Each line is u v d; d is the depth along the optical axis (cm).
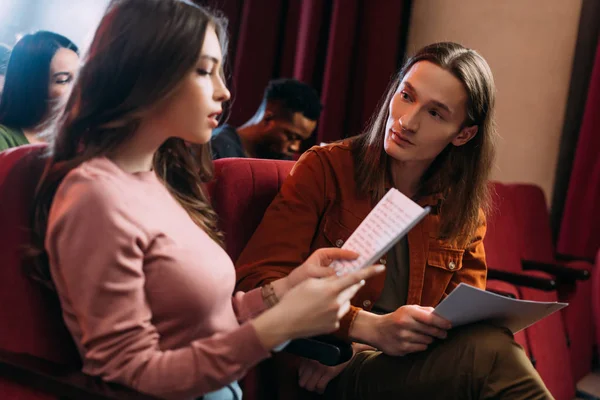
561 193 334
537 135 335
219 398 107
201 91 98
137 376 90
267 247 136
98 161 96
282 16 306
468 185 149
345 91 304
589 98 321
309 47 301
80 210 90
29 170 103
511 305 118
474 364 118
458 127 138
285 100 235
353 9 302
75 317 96
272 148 239
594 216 322
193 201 117
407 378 125
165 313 96
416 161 145
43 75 165
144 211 95
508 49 332
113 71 94
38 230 99
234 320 110
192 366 91
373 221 110
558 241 332
